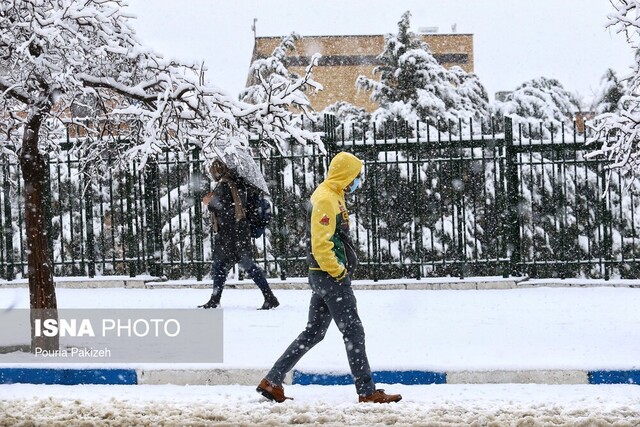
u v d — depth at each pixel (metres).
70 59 9.16
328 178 7.74
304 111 9.93
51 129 11.23
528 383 8.47
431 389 8.30
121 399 7.99
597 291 15.17
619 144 10.44
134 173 16.28
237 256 13.12
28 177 9.82
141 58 9.25
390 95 24.64
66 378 8.81
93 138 11.46
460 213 15.80
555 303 13.68
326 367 8.59
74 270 16.89
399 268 17.31
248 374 8.68
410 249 17.42
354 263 7.74
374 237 15.90
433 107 23.75
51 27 8.98
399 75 24.41
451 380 8.54
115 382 8.77
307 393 8.18
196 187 16.19
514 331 10.87
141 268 17.31
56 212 18.31
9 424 6.82
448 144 15.69
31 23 8.85
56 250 18.25
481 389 8.27
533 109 24.73
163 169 18.59
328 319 7.83
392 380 8.59
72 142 15.99
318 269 7.69
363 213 17.50
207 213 18.34
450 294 15.05
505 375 8.51
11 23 9.10
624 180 16.25
